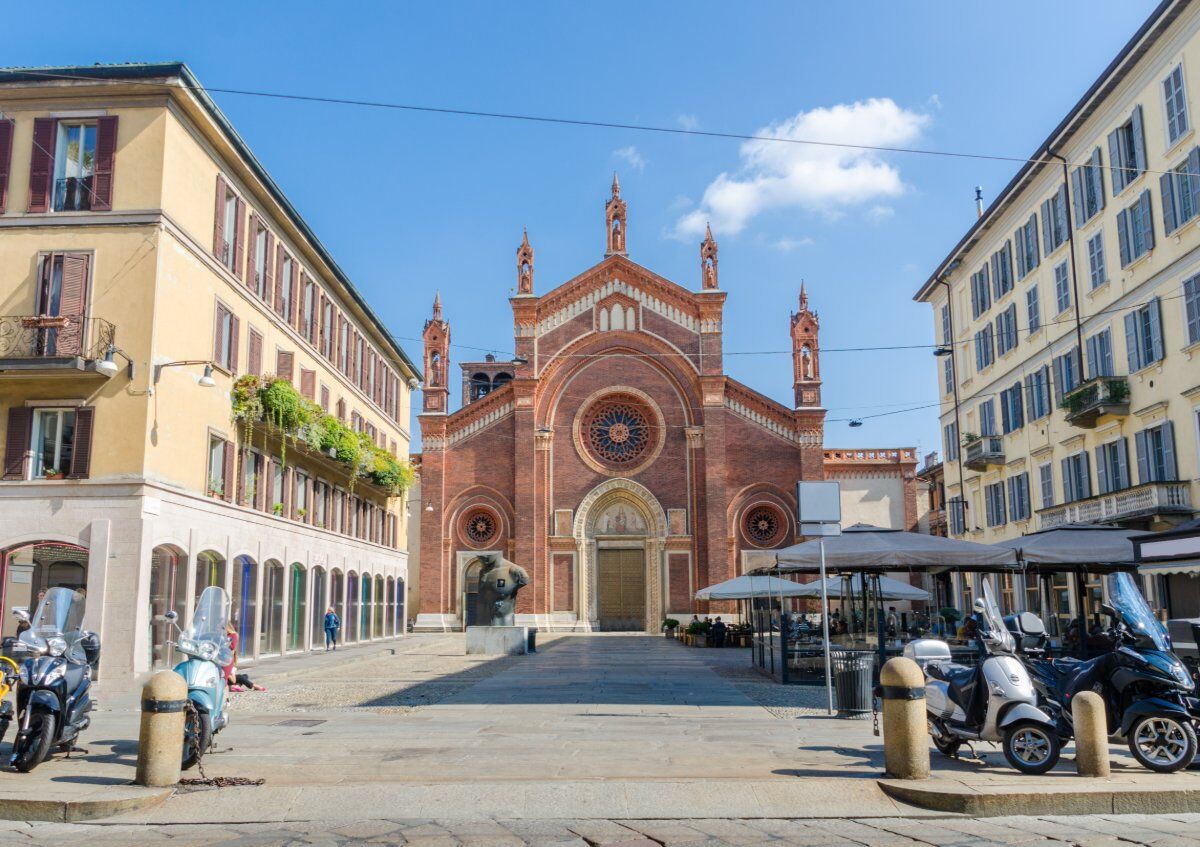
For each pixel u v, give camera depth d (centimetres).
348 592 4059
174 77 2322
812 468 5075
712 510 5034
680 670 2659
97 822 923
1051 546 1945
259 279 3059
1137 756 1094
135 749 1268
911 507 5306
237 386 2781
